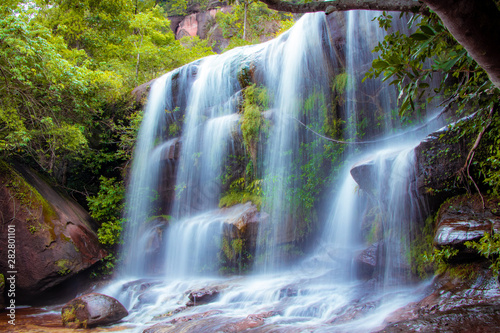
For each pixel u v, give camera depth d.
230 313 6.62
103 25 20.38
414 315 4.33
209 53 20.09
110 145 15.06
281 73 10.67
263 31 20.61
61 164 14.07
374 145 9.09
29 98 10.67
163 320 7.00
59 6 19.45
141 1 24.67
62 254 9.55
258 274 9.69
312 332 4.84
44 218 9.74
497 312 3.78
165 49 18.98
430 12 3.34
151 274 11.58
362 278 7.23
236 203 11.12
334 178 9.57
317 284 7.41
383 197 6.68
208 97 12.72
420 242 6.08
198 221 11.23
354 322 5.04
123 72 17.20
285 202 10.01
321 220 9.90
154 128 13.75
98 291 9.88
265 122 10.41
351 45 8.88
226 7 31.58
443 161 5.73
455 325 3.72
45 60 10.20
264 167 10.61
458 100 5.62
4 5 9.93
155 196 13.24
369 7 3.33
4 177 9.84
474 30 2.17
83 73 11.81
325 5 3.38
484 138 5.34
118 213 12.84
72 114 12.55
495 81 2.56
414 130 8.09
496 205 5.01
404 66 3.16
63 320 7.36
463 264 4.79
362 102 9.16
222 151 11.70
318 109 9.90
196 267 10.90
